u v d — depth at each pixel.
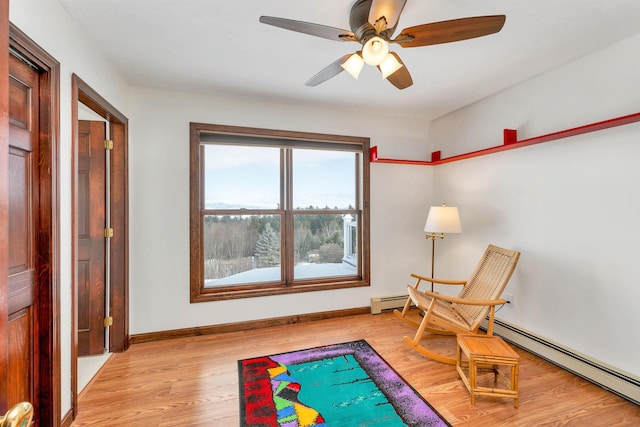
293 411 1.80
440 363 2.36
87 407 1.84
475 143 3.17
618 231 1.99
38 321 1.52
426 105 3.25
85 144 2.45
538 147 2.51
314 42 2.03
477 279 2.82
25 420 0.57
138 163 2.72
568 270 2.29
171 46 2.07
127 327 2.61
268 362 2.36
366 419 1.74
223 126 2.94
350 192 3.56
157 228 2.77
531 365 2.35
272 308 3.12
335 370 2.25
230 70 2.42
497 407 1.85
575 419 1.75
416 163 3.57
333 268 3.50
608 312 2.04
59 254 1.60
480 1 1.61
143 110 2.73
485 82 2.66
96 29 1.87
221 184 3.08
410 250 3.68
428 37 1.50
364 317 3.38
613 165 2.02
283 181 3.29
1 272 0.58
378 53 1.46
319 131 3.29
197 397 1.94
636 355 1.90
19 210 1.40
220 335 2.89
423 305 2.52
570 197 2.27
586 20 1.78
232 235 3.12
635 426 1.70
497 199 2.90
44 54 1.48
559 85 2.37
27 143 1.44
